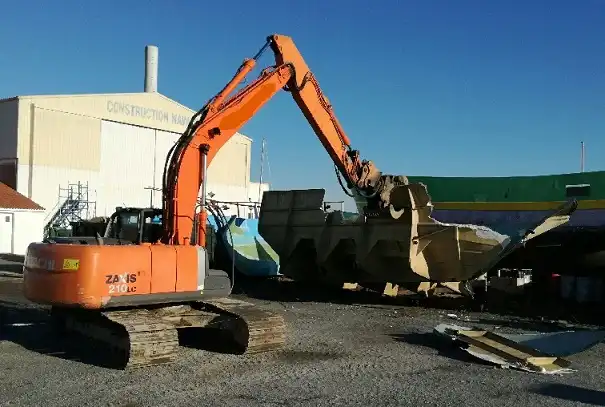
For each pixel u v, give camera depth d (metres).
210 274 9.11
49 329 10.60
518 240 13.85
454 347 9.59
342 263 15.95
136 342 7.73
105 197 34.84
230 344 9.44
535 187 18.70
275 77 11.79
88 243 8.56
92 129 34.22
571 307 14.23
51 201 32.22
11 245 29.50
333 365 8.25
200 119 10.06
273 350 9.06
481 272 13.83
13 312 12.47
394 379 7.59
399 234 13.74
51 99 32.28
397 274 14.64
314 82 12.80
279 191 16.92
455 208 20.14
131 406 6.30
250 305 9.68
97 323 8.95
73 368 7.86
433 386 7.30
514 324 12.00
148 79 40.75
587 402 6.79
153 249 8.42
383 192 13.89
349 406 6.45
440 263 14.05
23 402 6.39
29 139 31.42
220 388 7.00
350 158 13.59
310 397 6.72
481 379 7.68
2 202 28.98
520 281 15.23
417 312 13.46
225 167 41.88
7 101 31.69
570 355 9.18
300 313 13.09
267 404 6.44
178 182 9.40
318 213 15.77
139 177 36.72
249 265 18.59
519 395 7.00
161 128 37.97
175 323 8.72
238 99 10.83
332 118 13.20
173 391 6.84
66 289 7.88
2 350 8.95
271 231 16.95
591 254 15.72
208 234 17.34
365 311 13.52
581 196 17.73
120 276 8.06
